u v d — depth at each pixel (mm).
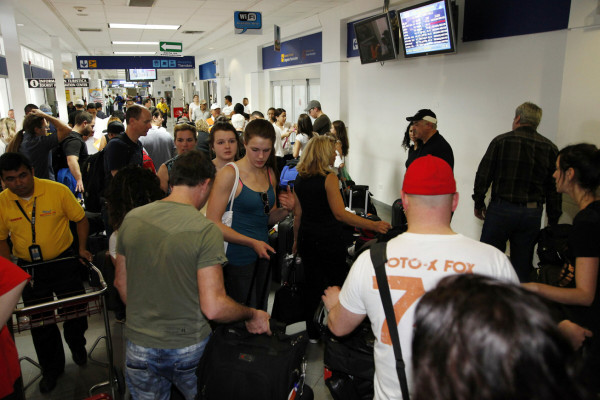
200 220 1618
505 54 4270
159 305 1600
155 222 1615
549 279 2109
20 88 7117
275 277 4051
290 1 7137
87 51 17656
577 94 3545
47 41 13562
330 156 2549
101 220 3883
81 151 4766
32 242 2488
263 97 12555
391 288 1155
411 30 5055
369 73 7031
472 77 4742
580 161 1828
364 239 3621
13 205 2455
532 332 537
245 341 1708
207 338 1717
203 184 1731
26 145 4395
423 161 1259
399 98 6227
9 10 6902
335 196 2527
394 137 6465
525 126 3180
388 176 6758
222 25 10250
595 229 1688
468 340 550
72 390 2633
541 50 3869
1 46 12461
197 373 1651
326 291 1597
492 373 524
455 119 5066
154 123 7031
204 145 5398
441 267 1135
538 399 512
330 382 1698
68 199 2596
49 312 2369
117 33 11688
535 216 3197
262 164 2385
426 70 5535
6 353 1720
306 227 2641
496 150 3248
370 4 6555
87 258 2693
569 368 534
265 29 10672
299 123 6102
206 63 20062
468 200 4938
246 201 2393
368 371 1634
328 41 8031
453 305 593
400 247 1204
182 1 7242
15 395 1833
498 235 3324
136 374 1673
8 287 1548
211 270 1563
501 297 582
